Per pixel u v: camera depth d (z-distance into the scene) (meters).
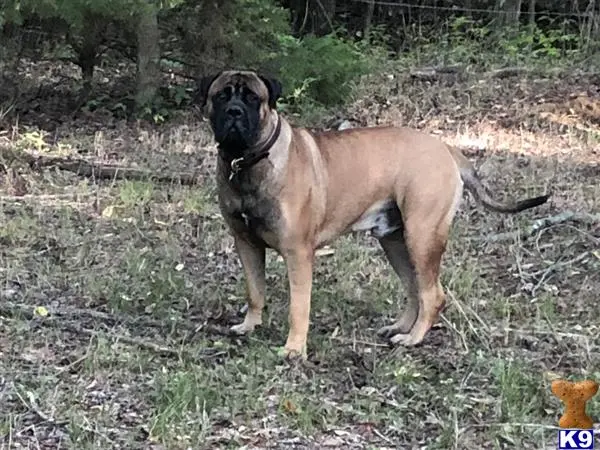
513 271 7.35
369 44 17.55
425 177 6.02
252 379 5.26
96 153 10.39
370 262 7.46
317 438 4.77
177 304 6.51
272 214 5.64
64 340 5.77
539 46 16.89
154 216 8.41
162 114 12.11
